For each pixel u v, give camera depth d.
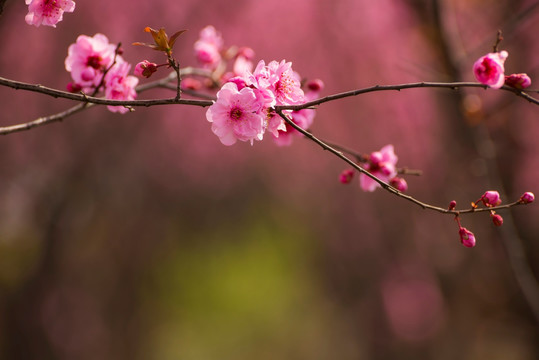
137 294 11.27
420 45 9.25
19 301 9.58
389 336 11.37
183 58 8.86
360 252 11.15
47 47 8.65
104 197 9.72
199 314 16.92
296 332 15.70
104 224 10.14
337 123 10.20
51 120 2.56
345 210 11.12
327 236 11.92
